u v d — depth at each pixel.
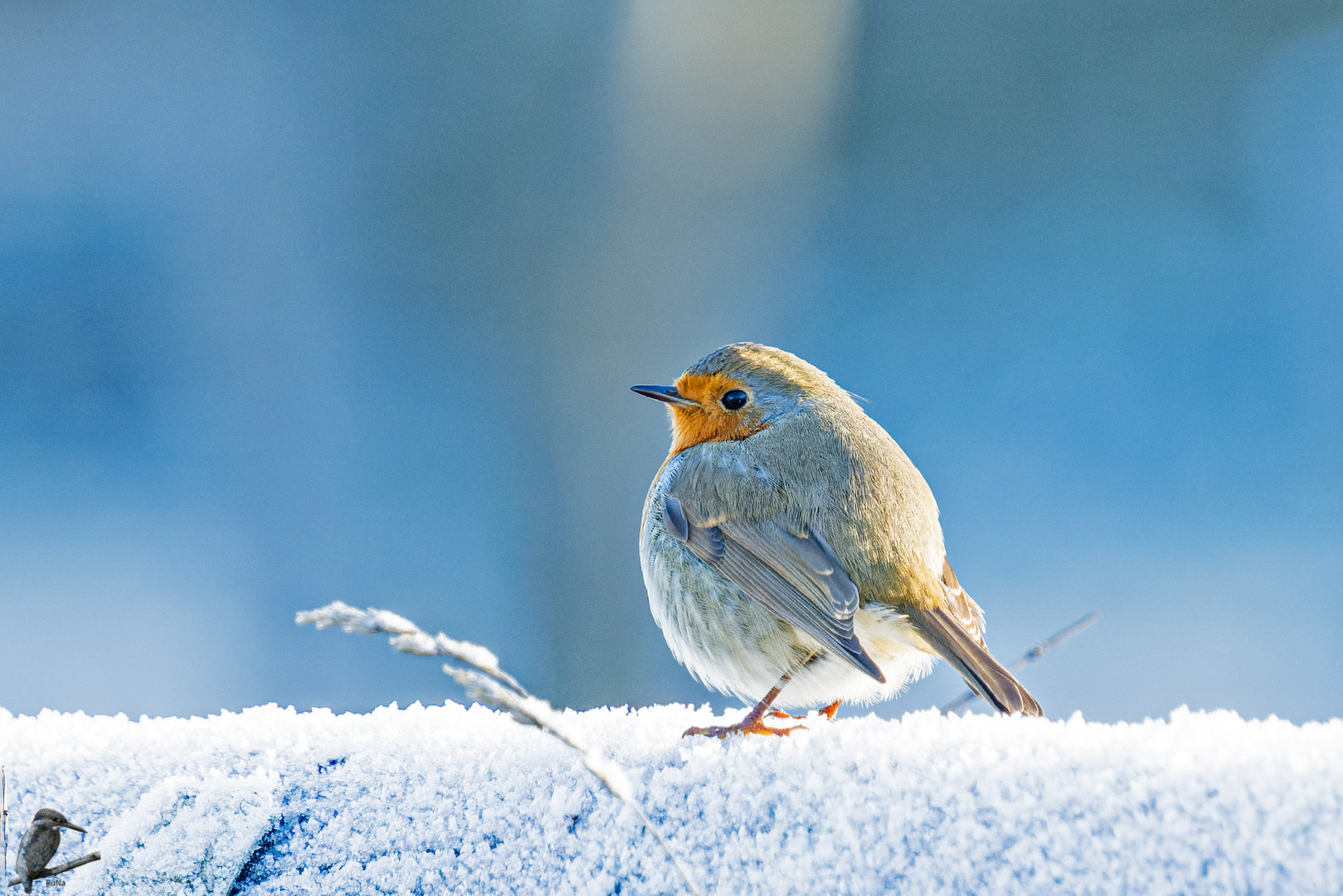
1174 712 3.16
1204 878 2.64
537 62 13.30
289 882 3.16
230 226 15.73
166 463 14.90
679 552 5.37
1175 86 17.81
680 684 11.39
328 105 14.76
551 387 12.53
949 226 17.23
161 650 11.73
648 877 3.00
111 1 16.73
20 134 17.09
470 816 3.14
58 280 16.42
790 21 13.82
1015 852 2.77
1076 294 17.48
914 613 4.96
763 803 2.96
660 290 12.88
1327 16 17.61
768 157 13.94
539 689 11.47
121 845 3.15
